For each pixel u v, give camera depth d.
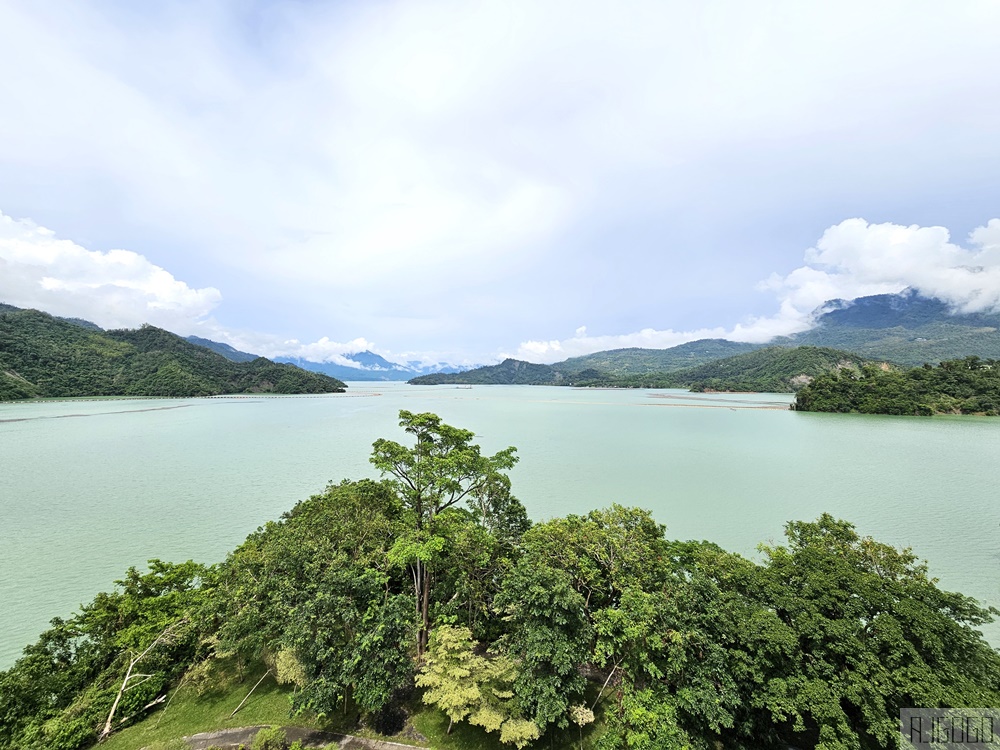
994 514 46.19
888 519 44.88
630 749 16.25
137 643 20.83
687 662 16.94
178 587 25.09
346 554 22.05
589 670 21.61
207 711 19.59
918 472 64.06
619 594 21.03
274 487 57.44
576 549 21.97
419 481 21.80
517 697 17.61
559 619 17.09
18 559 37.09
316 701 17.28
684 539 39.75
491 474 24.33
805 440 92.12
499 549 24.02
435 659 18.28
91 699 18.50
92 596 31.47
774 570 19.14
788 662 16.30
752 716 16.88
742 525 43.19
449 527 21.97
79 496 53.81
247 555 23.77
